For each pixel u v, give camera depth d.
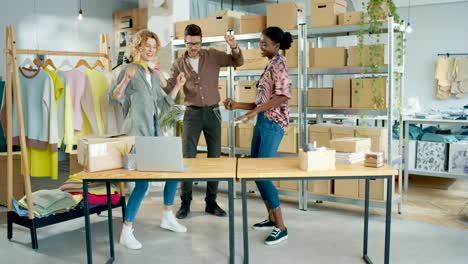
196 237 3.73
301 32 4.51
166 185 3.82
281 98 3.43
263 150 3.54
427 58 9.62
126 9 8.34
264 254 3.32
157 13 6.14
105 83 4.41
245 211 2.78
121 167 2.94
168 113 5.54
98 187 4.00
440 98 9.50
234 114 5.12
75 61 7.56
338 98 4.43
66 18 7.42
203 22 5.35
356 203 4.32
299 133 4.61
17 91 3.55
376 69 4.22
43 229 4.00
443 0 9.17
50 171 3.97
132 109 3.48
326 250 3.40
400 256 3.29
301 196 4.54
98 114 4.38
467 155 5.22
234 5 10.23
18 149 5.14
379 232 3.83
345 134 4.39
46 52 3.94
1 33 6.65
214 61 4.26
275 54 3.54
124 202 4.13
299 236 3.73
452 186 5.75
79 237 3.78
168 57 6.13
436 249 3.43
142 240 3.66
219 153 4.38
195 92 4.21
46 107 3.88
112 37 8.10
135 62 3.53
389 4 4.13
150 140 2.74
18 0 6.82
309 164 2.77
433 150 5.43
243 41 5.34
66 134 4.08
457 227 4.01
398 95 4.46
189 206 4.34
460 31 9.27
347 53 4.55
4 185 4.80
